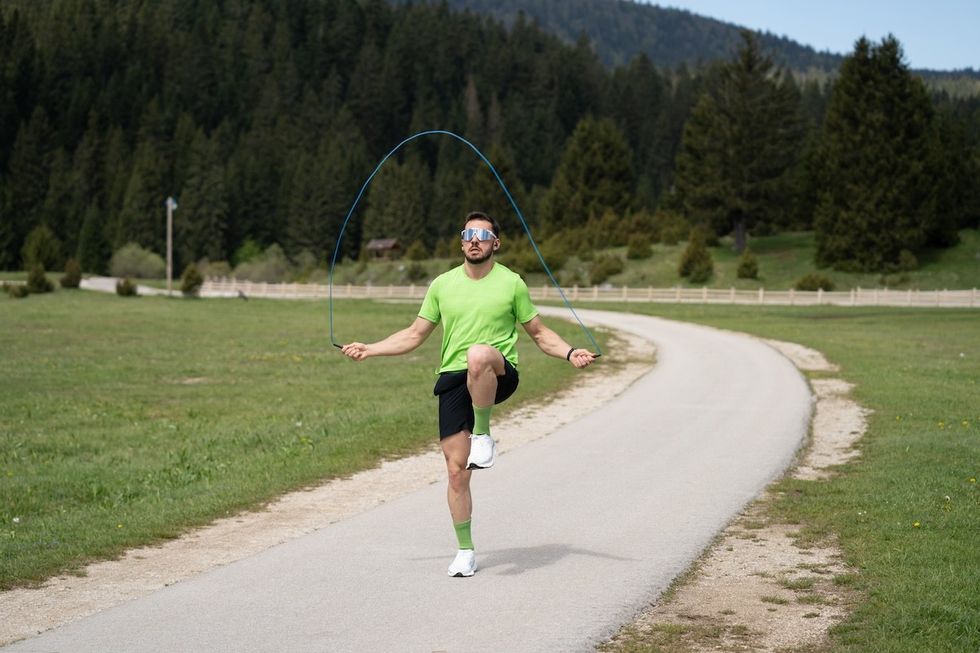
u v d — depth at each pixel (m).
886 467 11.64
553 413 17.42
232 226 151.50
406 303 65.31
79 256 138.25
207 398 20.27
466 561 7.04
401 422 15.48
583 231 93.56
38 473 11.98
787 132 82.75
